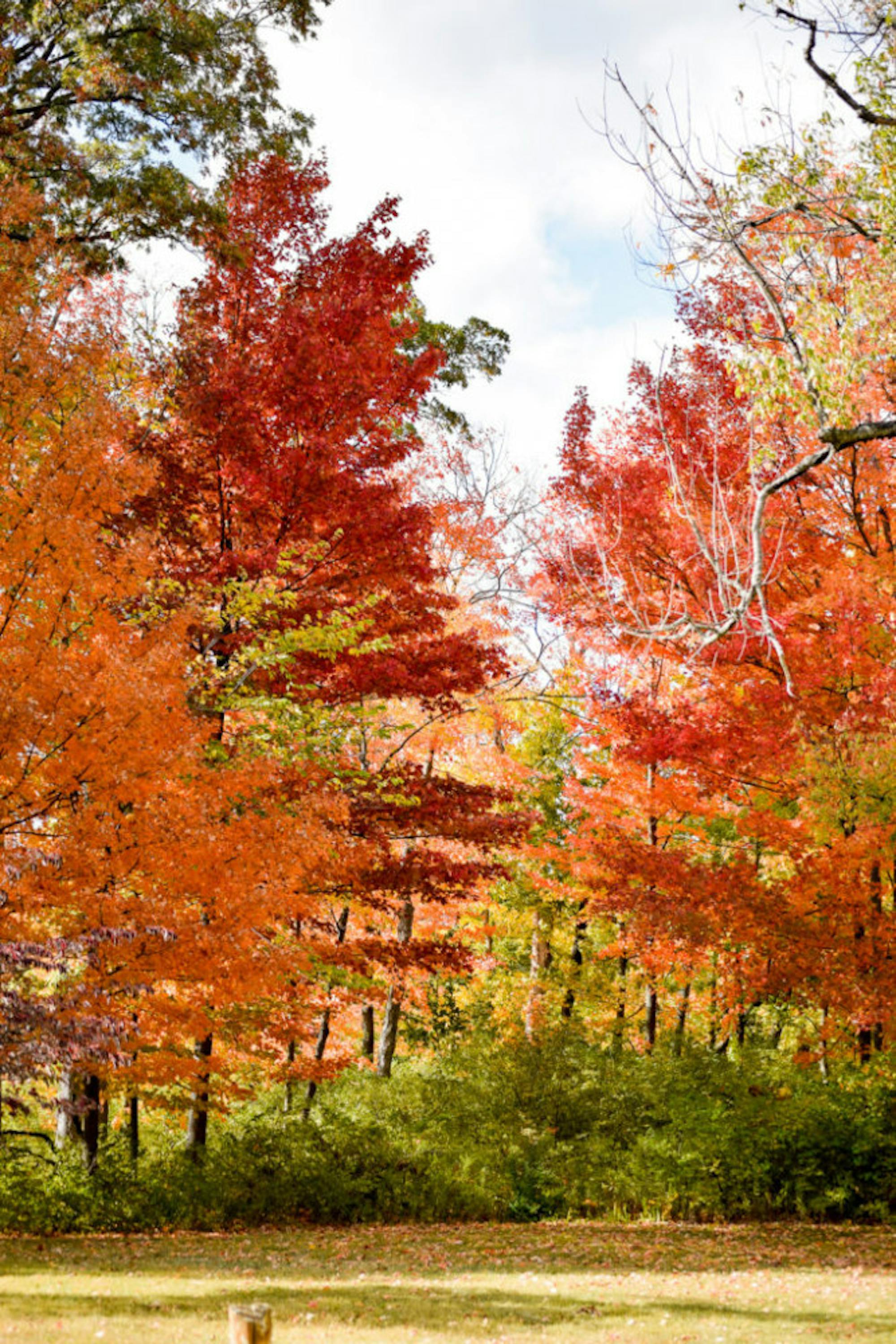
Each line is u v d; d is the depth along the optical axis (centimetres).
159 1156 1484
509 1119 1722
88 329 1182
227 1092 1362
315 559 1393
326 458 1345
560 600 1614
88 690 889
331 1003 1767
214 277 1489
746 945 1570
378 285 1473
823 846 1534
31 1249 1100
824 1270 1120
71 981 927
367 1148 1571
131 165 1510
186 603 1191
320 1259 1135
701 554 1392
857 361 923
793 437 1394
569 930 2520
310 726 1312
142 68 1493
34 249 1238
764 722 1483
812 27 936
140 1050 1210
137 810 978
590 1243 1308
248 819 1052
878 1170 1553
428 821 1452
